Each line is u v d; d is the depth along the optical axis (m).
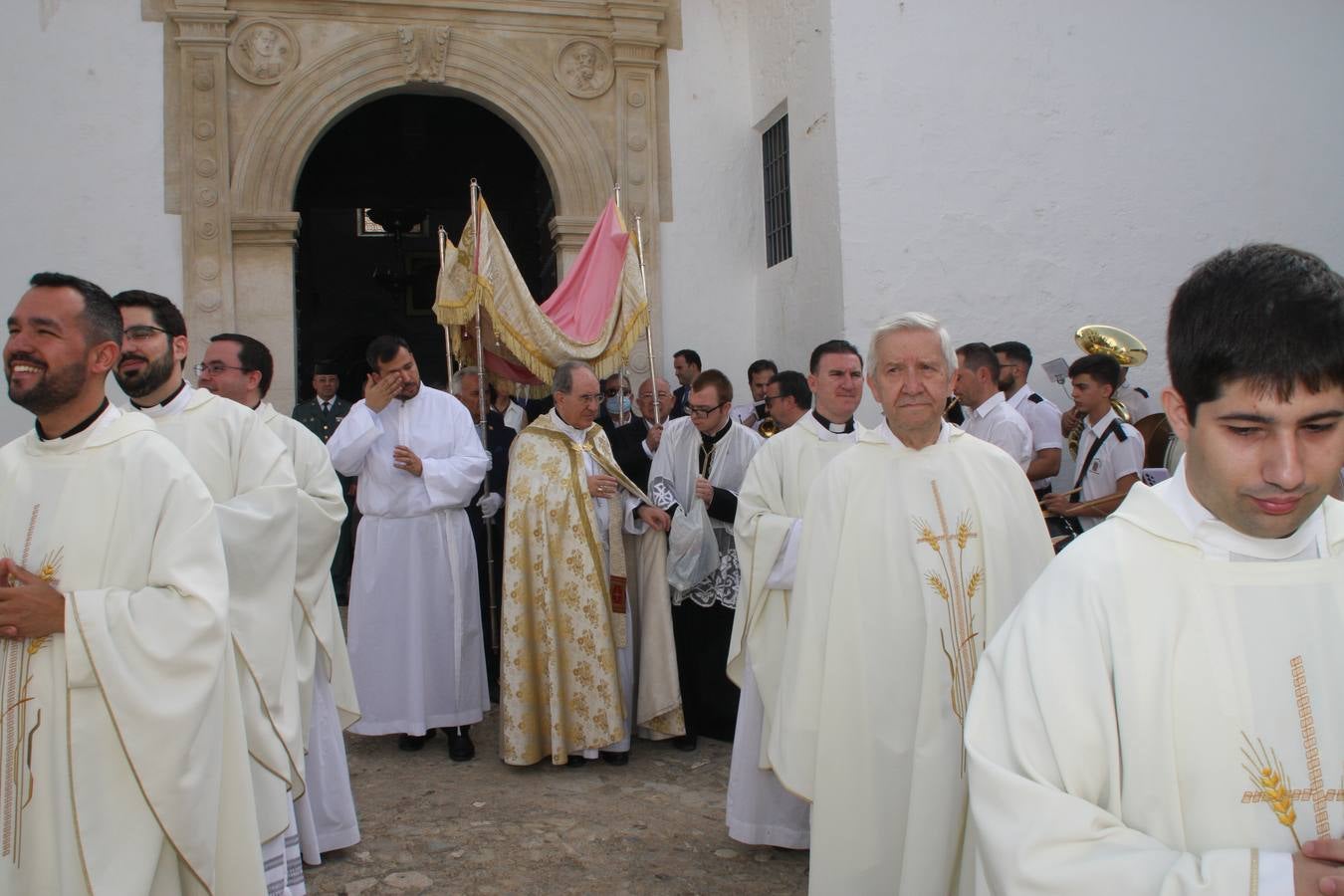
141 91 9.07
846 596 2.97
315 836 3.83
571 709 5.04
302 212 15.12
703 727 5.58
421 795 4.70
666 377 10.07
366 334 17.45
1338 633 1.42
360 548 5.34
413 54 9.52
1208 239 9.23
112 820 2.32
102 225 8.95
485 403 6.12
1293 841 1.38
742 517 4.03
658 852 4.02
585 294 6.57
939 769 2.70
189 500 2.48
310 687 3.79
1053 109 8.95
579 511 5.14
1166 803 1.42
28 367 2.36
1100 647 1.48
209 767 2.45
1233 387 1.33
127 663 2.30
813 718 2.99
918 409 2.91
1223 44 9.32
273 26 9.30
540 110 9.84
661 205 10.16
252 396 4.09
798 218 9.34
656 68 10.13
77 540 2.41
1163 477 5.80
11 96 8.83
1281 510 1.36
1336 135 9.51
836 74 8.56
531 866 3.88
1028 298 8.84
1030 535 2.89
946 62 8.75
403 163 15.02
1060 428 6.63
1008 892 1.37
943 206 8.70
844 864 2.86
